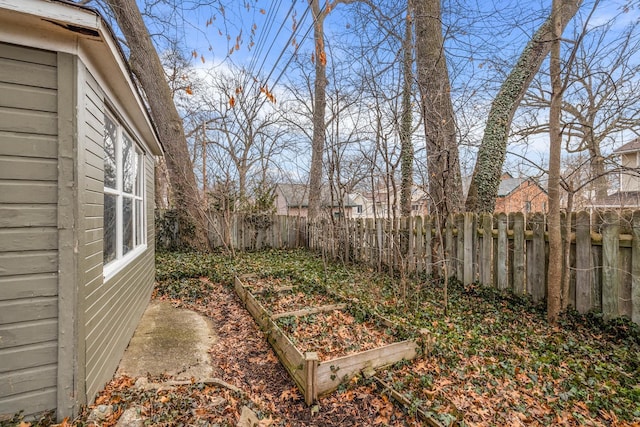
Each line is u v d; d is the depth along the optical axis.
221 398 2.35
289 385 2.78
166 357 3.18
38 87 1.91
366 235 7.07
